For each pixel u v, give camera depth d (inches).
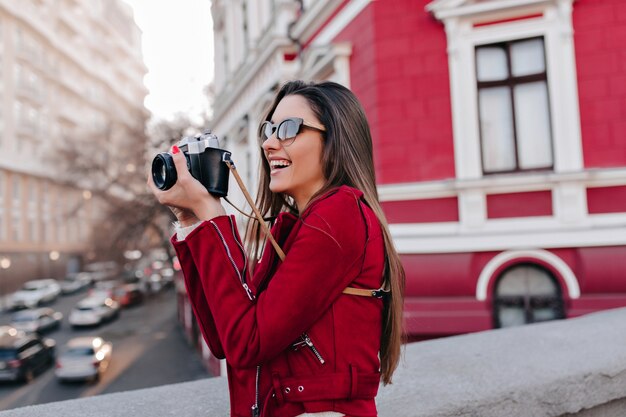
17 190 1739.7
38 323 1132.5
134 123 1310.3
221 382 84.8
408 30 287.9
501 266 265.4
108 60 2847.0
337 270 37.1
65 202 2033.7
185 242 40.5
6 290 1626.5
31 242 1800.0
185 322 1042.1
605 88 260.5
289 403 38.0
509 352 100.5
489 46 280.4
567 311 255.3
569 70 263.1
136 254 1572.3
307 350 38.1
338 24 337.7
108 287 1555.1
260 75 490.9
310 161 45.2
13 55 1792.6
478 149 273.1
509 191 266.7
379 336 42.2
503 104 278.2
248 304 36.6
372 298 40.4
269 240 42.3
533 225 262.7
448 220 275.7
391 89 287.7
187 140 40.6
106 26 2792.8
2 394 693.9
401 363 93.6
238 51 617.9
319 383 37.3
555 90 265.4
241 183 40.6
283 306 35.0
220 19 703.7
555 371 85.8
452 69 278.1
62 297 1771.7
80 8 2500.0
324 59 335.9
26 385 738.2
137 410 69.4
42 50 2050.9
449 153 277.4
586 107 262.1
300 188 46.6
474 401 72.9
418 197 279.4
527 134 273.7
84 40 2502.5
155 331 1116.5
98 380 743.1
